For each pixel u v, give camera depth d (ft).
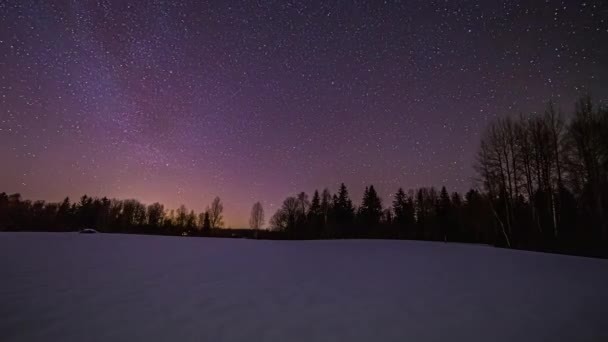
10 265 21.33
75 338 9.21
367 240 69.67
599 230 51.88
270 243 57.00
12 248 31.32
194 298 14.15
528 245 58.13
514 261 28.09
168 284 17.03
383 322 11.23
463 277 20.20
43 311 11.53
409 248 43.86
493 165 73.15
